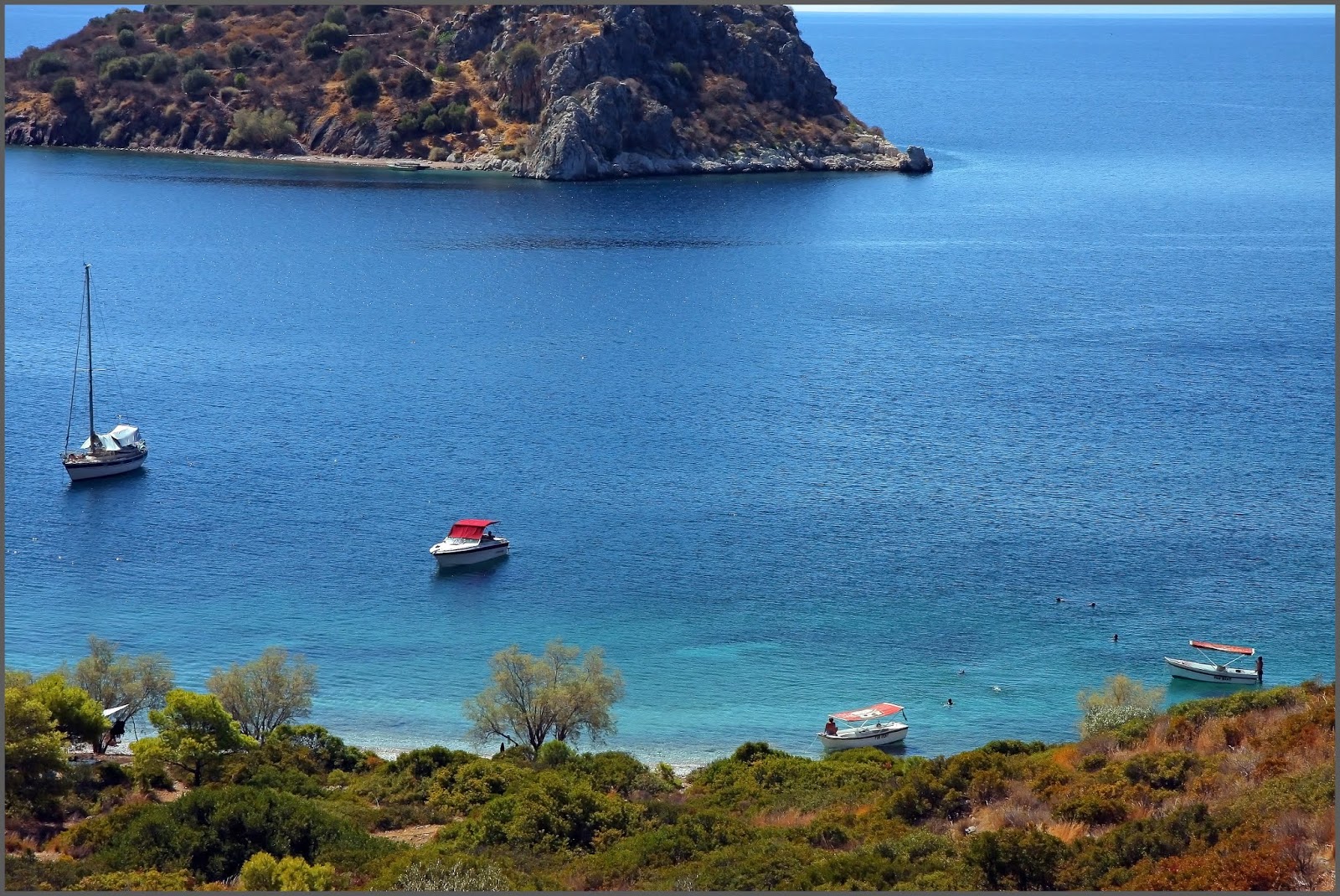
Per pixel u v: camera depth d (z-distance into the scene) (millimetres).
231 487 121625
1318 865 37469
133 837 48500
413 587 98750
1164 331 188000
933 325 193625
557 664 74250
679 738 76062
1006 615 93438
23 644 87000
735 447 133500
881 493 119188
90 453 124188
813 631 91000
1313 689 57094
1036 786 49719
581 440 136375
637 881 43969
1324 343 178750
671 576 100688
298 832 48906
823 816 51938
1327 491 118375
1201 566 101875
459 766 61219
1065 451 131125
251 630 90562
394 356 174250
